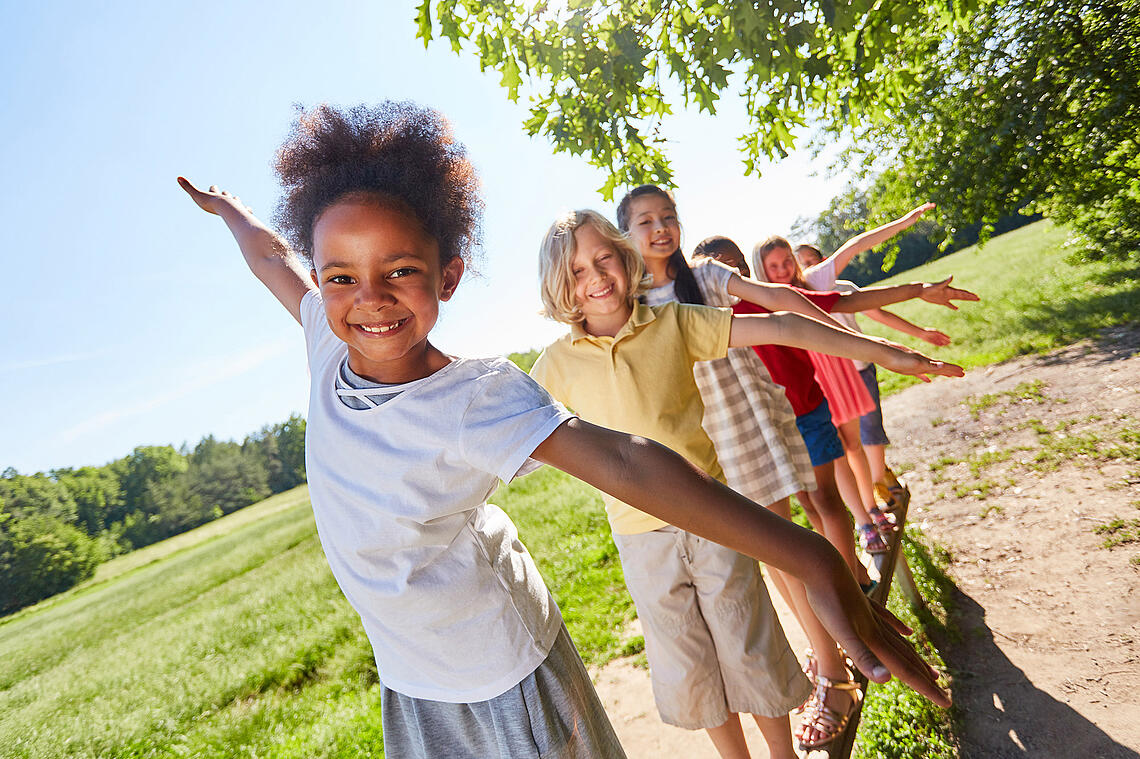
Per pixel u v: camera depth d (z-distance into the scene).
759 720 2.34
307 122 1.13
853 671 2.32
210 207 1.97
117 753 6.76
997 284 16.55
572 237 2.24
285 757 4.76
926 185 10.16
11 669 16.22
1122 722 2.55
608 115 3.78
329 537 1.21
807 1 2.88
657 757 3.26
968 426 6.73
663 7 3.27
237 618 11.64
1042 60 8.59
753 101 3.89
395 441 1.09
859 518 3.75
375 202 1.02
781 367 2.95
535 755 1.23
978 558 4.06
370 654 6.87
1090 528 3.99
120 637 15.56
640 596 2.31
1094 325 8.82
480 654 1.21
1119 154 9.05
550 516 9.04
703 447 2.27
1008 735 2.67
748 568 2.28
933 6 4.14
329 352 1.34
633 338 2.22
